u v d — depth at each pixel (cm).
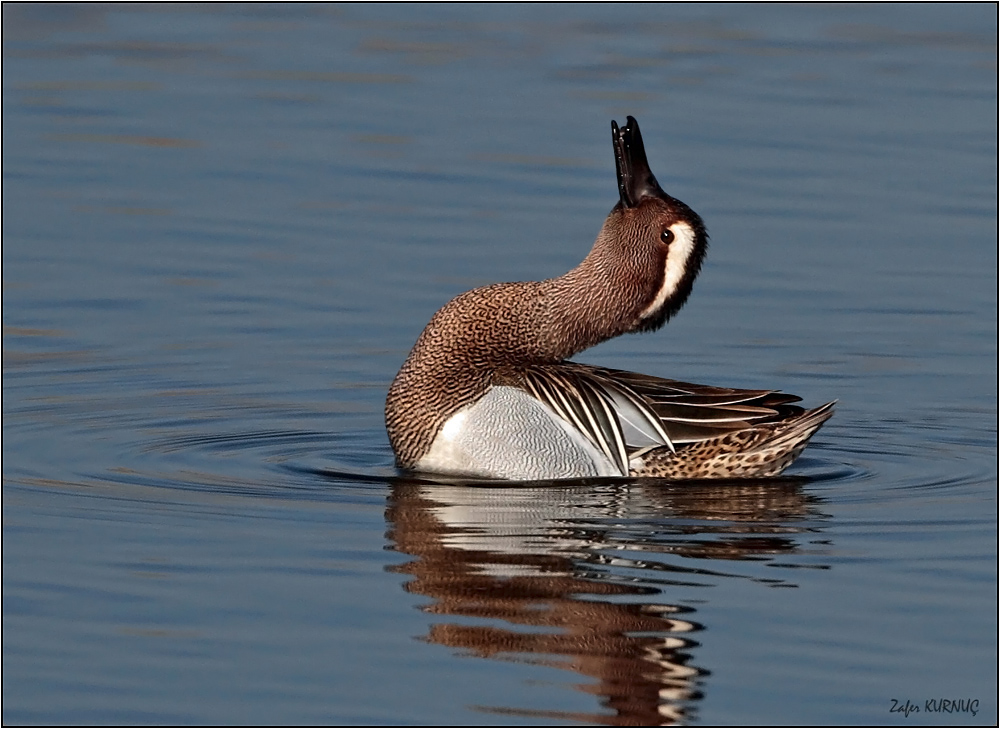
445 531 1147
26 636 966
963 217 2030
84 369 1591
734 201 2062
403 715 877
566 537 1138
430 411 1306
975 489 1280
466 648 949
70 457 1338
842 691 905
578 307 1332
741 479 1314
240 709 883
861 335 1730
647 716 873
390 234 1955
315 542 1121
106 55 2578
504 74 2528
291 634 969
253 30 2753
